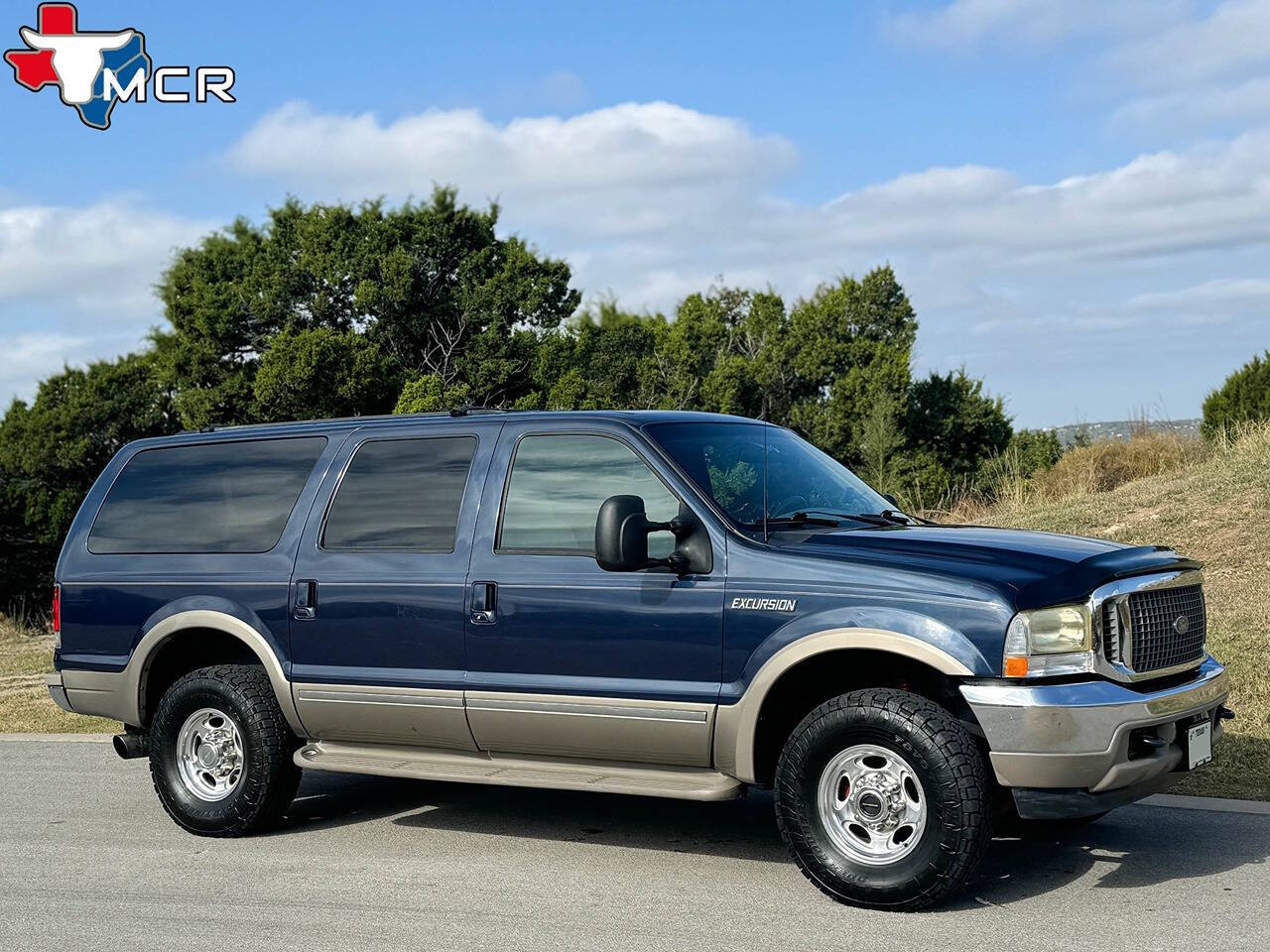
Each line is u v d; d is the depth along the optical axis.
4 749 10.26
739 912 5.52
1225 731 8.19
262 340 35.69
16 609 32.19
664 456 6.18
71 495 33.81
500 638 6.30
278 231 37.47
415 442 6.90
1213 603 10.88
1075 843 6.45
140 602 7.38
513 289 34.50
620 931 5.30
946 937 5.10
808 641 5.58
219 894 6.00
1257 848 6.28
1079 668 5.32
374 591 6.66
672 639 5.90
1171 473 16.41
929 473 30.69
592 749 6.16
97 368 37.44
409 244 34.75
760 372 36.97
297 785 7.18
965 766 5.29
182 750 7.27
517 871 6.29
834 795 5.60
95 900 5.94
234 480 7.38
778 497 6.32
